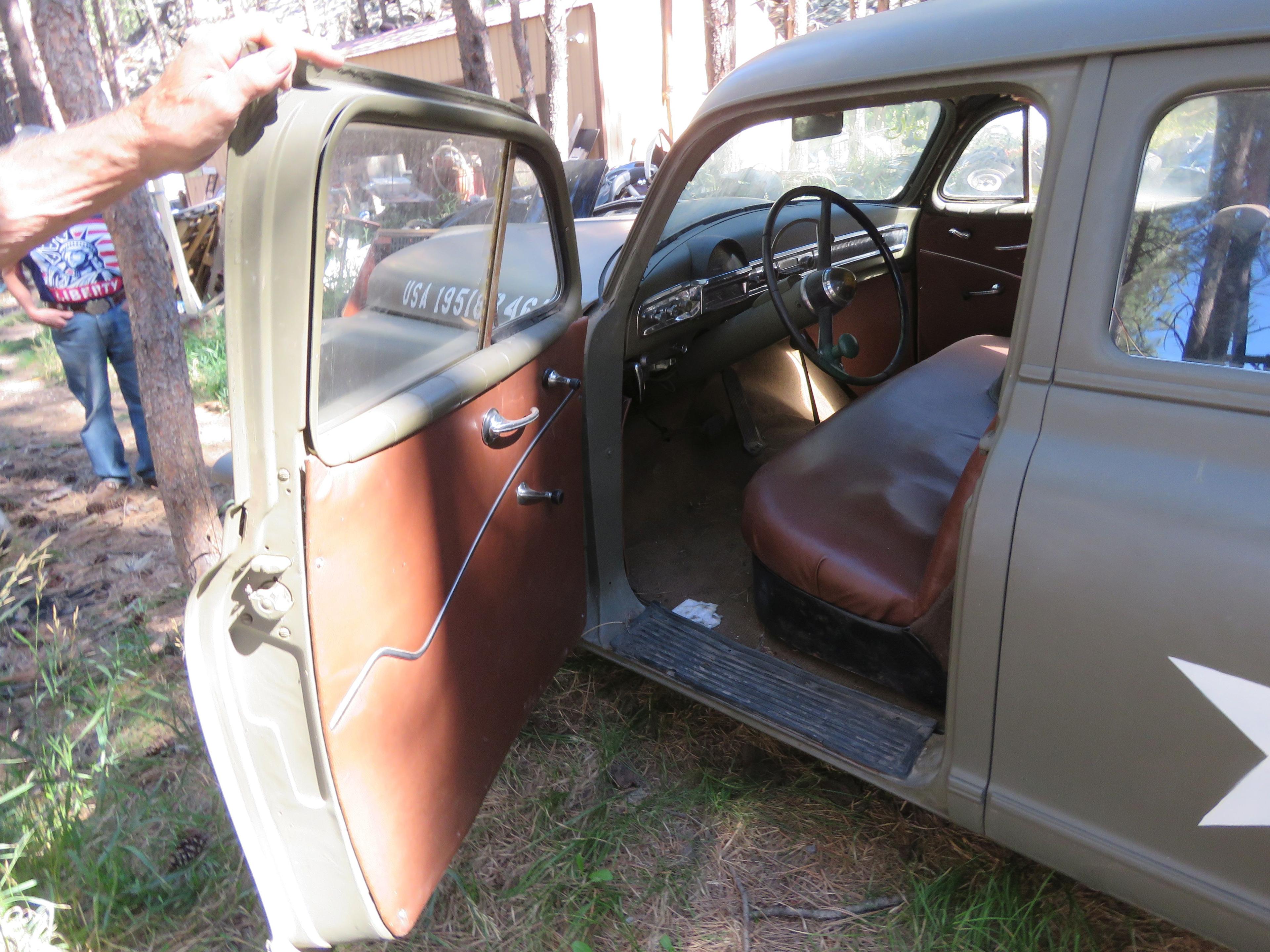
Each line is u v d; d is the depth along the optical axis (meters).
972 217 3.33
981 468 1.58
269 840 1.34
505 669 1.78
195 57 1.04
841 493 2.11
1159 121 1.24
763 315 3.00
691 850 1.98
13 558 3.38
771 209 2.68
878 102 1.57
